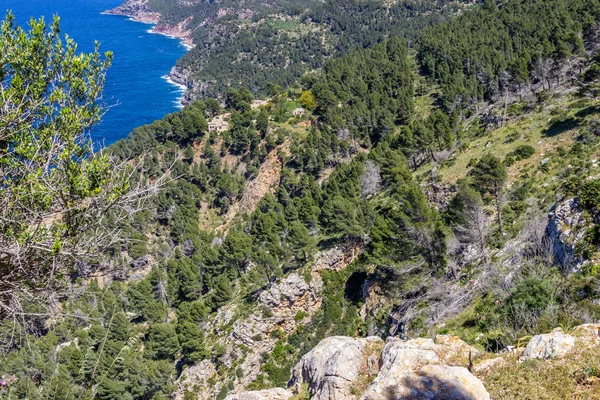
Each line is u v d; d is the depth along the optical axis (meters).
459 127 92.19
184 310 68.69
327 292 64.19
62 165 14.59
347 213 63.78
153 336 63.03
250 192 126.06
